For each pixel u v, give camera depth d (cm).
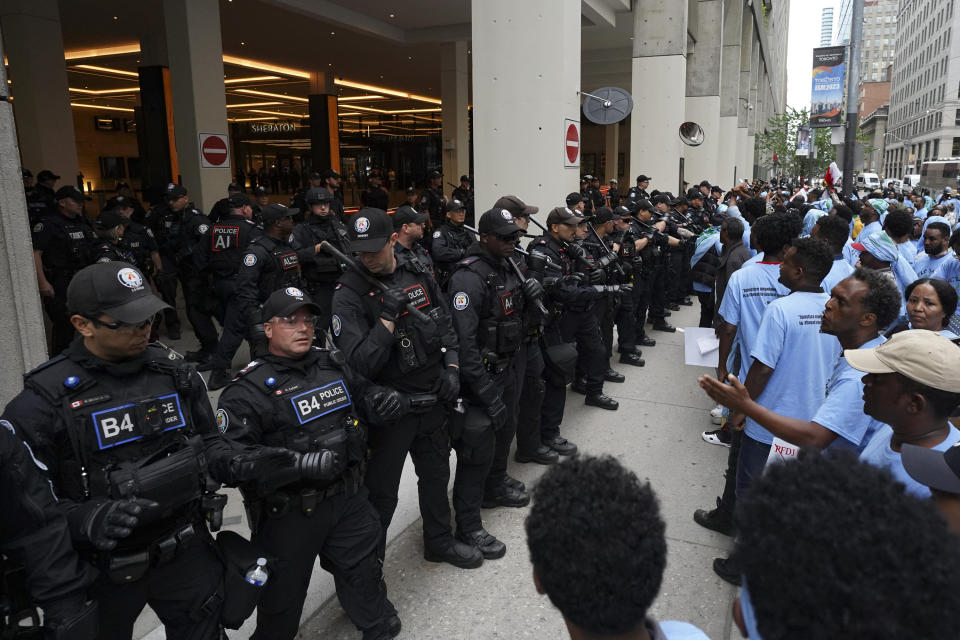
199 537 206
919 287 328
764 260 355
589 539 92
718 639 279
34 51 1265
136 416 190
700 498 405
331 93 2395
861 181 4225
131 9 1445
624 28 1669
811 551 71
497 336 344
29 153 1305
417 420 301
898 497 76
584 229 593
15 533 169
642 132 1467
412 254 314
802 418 287
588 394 569
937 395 167
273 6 1386
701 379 234
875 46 19300
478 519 344
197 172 1165
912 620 67
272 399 230
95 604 175
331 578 308
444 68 1920
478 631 281
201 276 638
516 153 694
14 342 278
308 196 602
